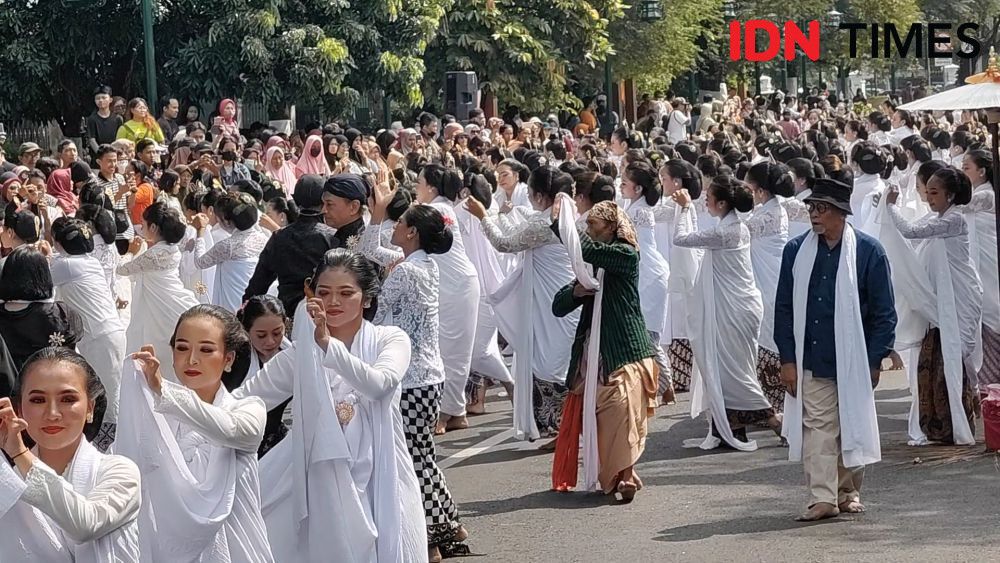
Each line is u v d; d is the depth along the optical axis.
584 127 38.81
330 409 8.26
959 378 13.91
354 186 11.77
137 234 18.00
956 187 13.92
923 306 13.95
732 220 14.38
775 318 11.37
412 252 10.78
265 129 29.75
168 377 14.10
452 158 23.36
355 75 33.75
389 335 8.65
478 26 40.12
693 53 53.78
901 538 10.77
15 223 13.96
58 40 31.61
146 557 7.08
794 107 61.62
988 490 12.22
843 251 11.02
